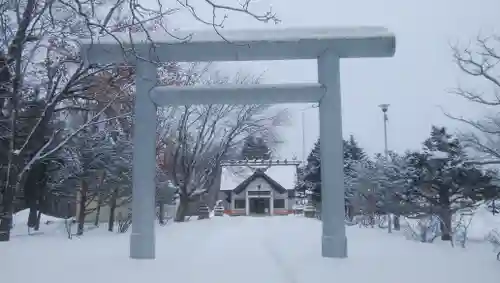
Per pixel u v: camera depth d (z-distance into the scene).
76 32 16.50
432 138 19.20
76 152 21.11
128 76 19.02
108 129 21.84
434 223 17.66
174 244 15.20
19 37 15.12
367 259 11.22
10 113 18.02
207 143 39.31
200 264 10.53
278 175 65.44
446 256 11.62
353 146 46.66
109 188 22.31
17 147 19.52
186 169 38.19
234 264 10.54
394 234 19.30
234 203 63.78
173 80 23.73
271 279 8.71
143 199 11.99
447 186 17.73
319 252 12.65
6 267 9.27
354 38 12.15
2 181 18.70
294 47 12.16
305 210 44.81
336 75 12.25
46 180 22.09
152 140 12.30
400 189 20.73
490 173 18.45
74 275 8.80
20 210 27.36
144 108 12.35
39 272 8.91
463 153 18.62
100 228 24.66
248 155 65.12
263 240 16.45
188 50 12.12
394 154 27.16
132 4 8.49
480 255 11.78
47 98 19.50
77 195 26.66
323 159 12.12
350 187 29.06
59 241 14.73
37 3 15.71
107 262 10.55
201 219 40.69
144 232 11.74
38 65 19.23
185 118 36.94
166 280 8.56
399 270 9.52
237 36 12.15
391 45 12.20
